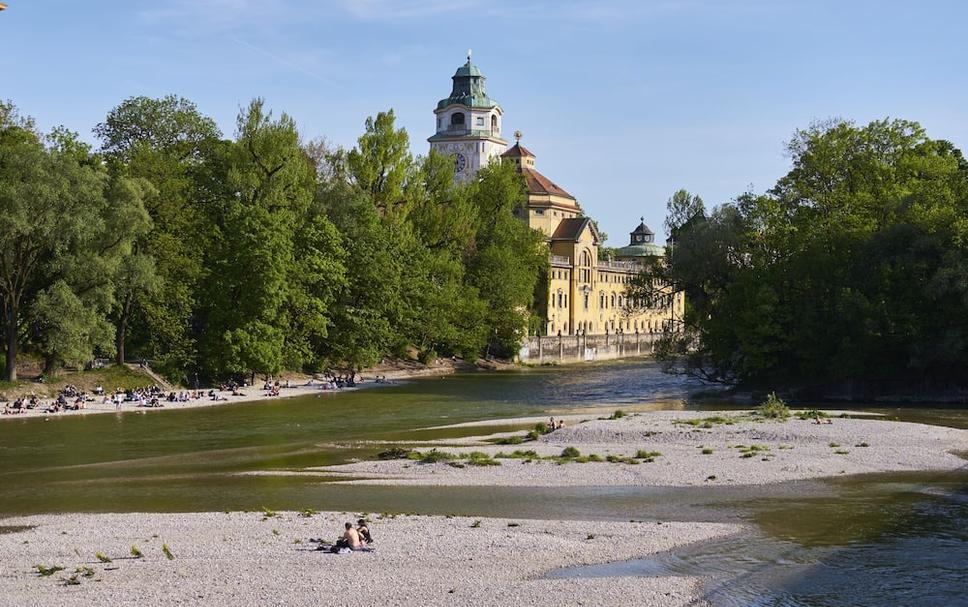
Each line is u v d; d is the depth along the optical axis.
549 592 30.53
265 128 112.12
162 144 126.62
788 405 90.94
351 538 35.59
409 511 43.25
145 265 90.12
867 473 51.69
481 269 150.00
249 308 105.19
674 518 41.44
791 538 37.44
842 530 38.72
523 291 152.62
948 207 92.75
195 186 114.12
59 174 83.56
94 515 42.38
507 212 159.00
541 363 169.38
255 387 108.31
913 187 98.50
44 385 89.00
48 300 82.69
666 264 115.12
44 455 60.91
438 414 86.31
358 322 119.94
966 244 89.56
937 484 48.56
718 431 65.69
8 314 87.19
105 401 88.88
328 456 59.97
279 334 107.06
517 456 58.06
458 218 144.62
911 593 30.45
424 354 144.38
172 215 100.31
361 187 135.38
